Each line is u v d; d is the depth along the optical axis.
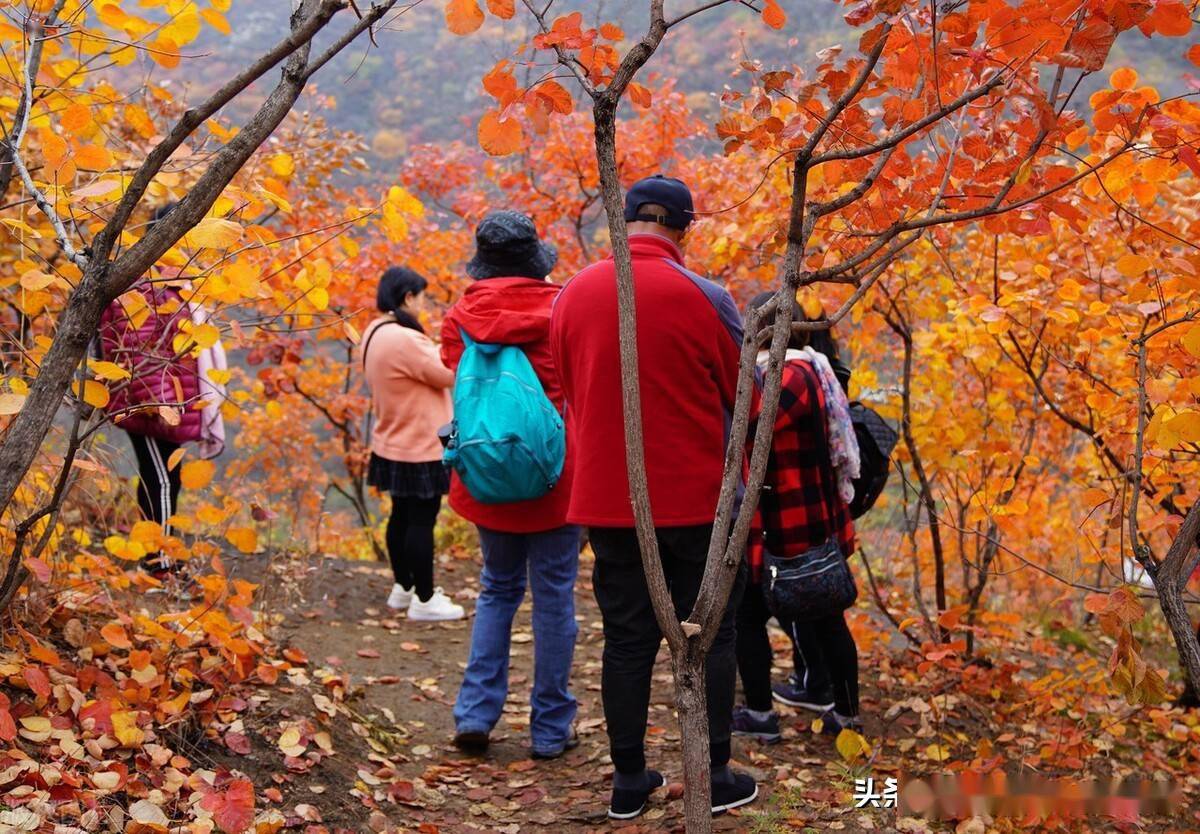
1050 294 3.73
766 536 3.48
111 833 2.41
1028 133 2.16
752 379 2.11
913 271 4.28
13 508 2.98
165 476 3.99
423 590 5.30
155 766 2.73
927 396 4.56
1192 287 2.62
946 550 6.40
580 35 1.97
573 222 7.75
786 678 4.62
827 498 3.46
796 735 3.89
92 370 2.47
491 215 3.69
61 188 2.47
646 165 7.11
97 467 2.88
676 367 2.84
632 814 3.11
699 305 2.85
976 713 4.30
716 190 6.44
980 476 4.85
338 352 9.52
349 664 4.50
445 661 4.77
